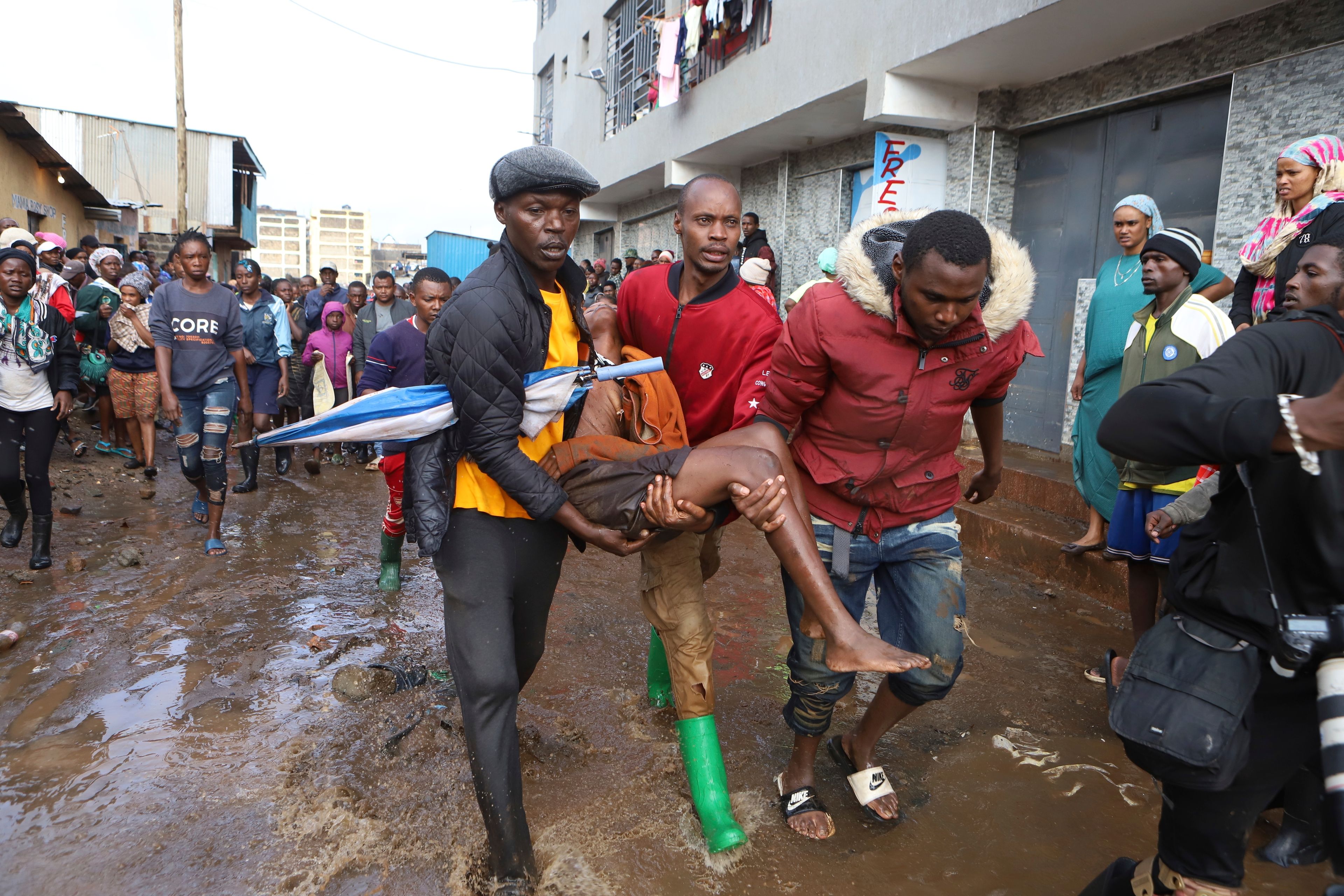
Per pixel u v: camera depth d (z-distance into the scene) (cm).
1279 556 178
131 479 789
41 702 348
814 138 1081
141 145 3044
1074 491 594
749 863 262
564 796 293
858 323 254
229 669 385
